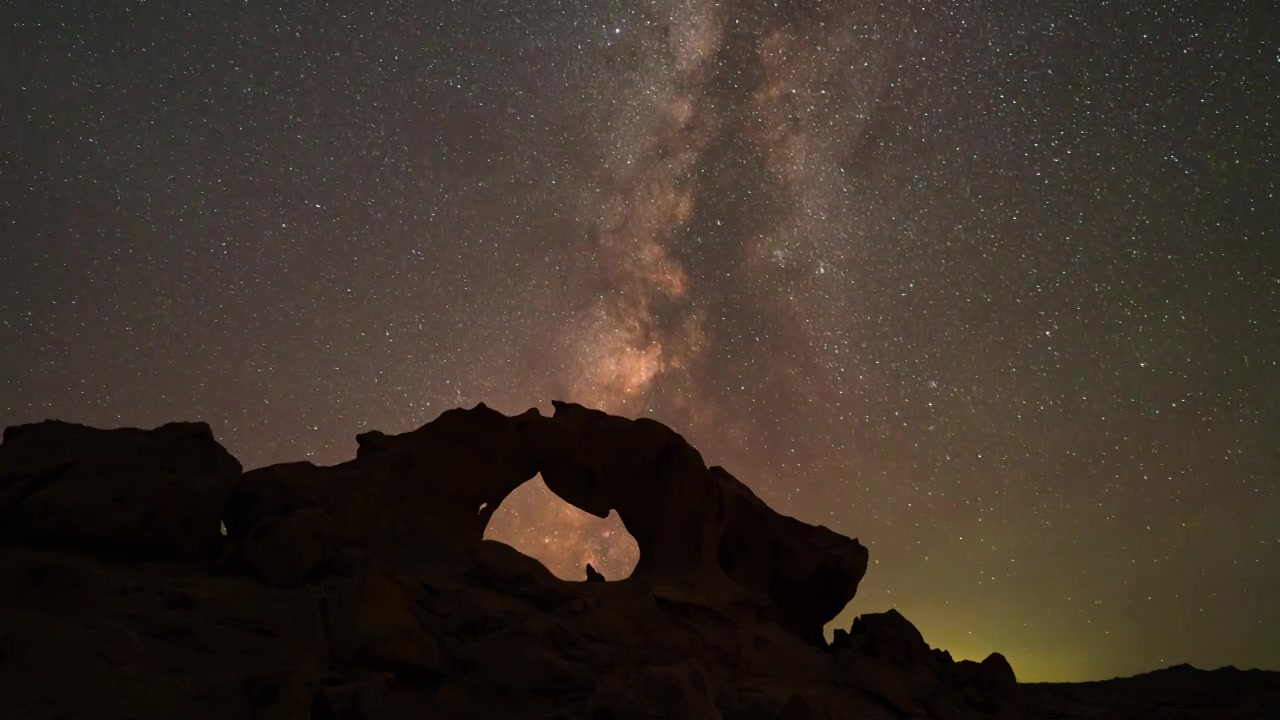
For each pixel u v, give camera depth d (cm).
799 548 905
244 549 623
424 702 538
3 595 519
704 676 541
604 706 519
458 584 680
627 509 862
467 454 825
